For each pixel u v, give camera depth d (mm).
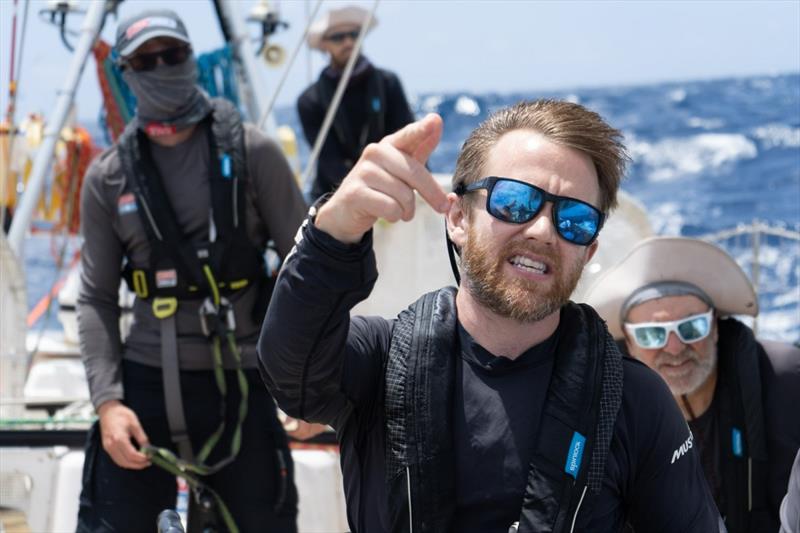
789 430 3307
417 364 2215
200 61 5684
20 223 5125
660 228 18953
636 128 32938
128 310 4938
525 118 2209
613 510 2217
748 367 3332
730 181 23812
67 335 6438
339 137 6094
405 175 1970
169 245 3697
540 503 2135
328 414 2285
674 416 2291
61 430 4273
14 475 4211
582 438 2160
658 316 3430
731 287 3488
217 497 3680
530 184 2125
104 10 5438
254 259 3771
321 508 4250
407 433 2188
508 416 2197
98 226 3812
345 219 2025
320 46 6090
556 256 2135
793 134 29188
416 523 2166
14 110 5602
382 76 6152
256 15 6191
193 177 3738
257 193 3773
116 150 3807
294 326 2109
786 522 2404
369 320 2363
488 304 2166
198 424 3738
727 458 3348
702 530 2301
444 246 4871
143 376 3779
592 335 2250
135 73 3678
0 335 4738
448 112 32750
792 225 18234
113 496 3676
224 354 3713
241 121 3828
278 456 3766
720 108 38062
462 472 2182
